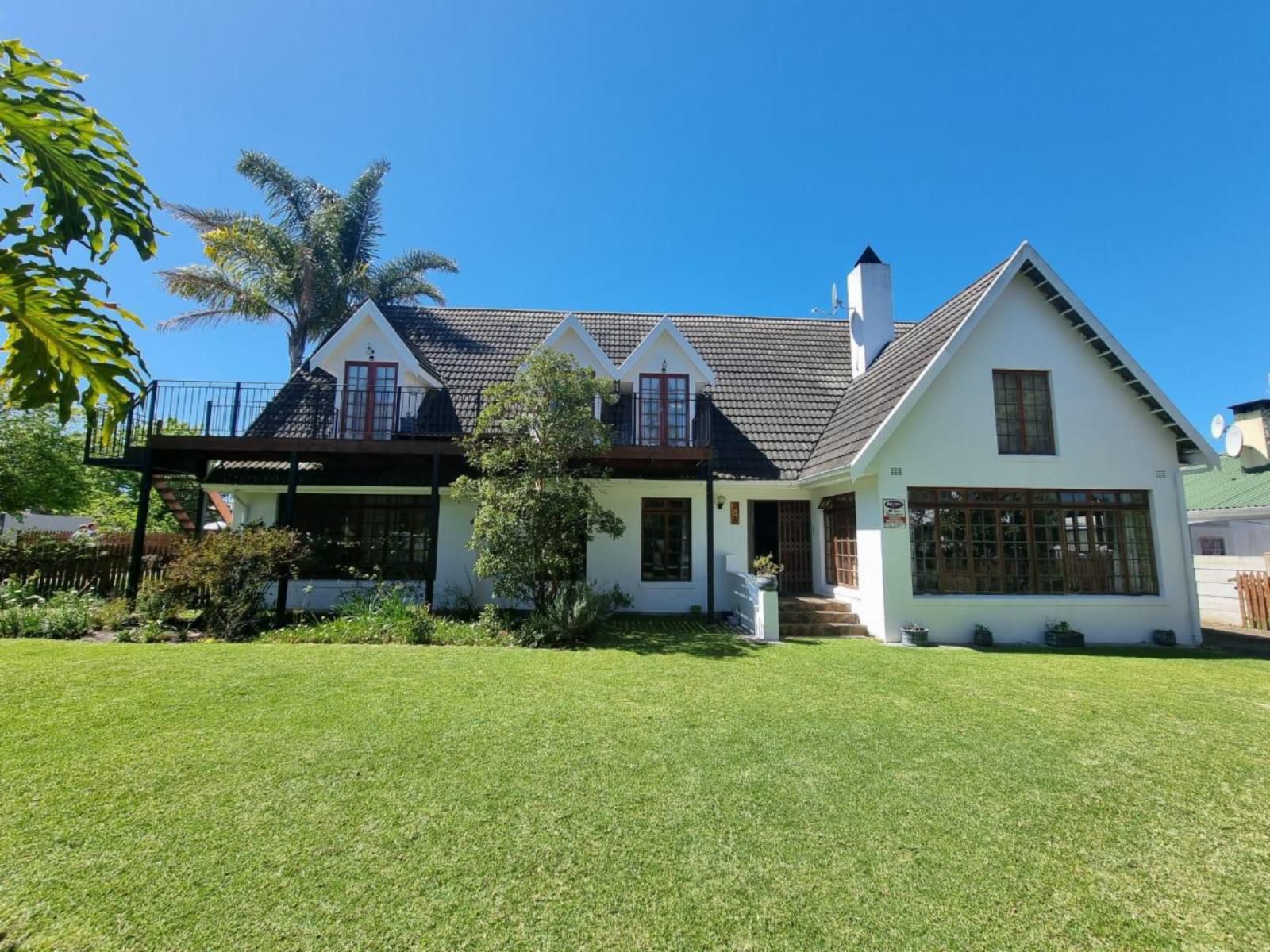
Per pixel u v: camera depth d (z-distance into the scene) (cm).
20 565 1345
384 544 1498
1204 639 1316
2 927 300
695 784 486
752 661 959
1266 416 1625
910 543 1244
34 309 227
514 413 1212
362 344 1505
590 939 303
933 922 325
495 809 436
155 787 458
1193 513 1975
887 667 939
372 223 2464
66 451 2447
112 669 802
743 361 1816
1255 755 576
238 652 940
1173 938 318
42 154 231
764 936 309
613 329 1855
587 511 1175
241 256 2072
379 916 316
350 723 610
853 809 452
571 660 933
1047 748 589
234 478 1455
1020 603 1238
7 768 485
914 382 1218
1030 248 1280
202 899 326
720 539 1508
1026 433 1312
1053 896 352
